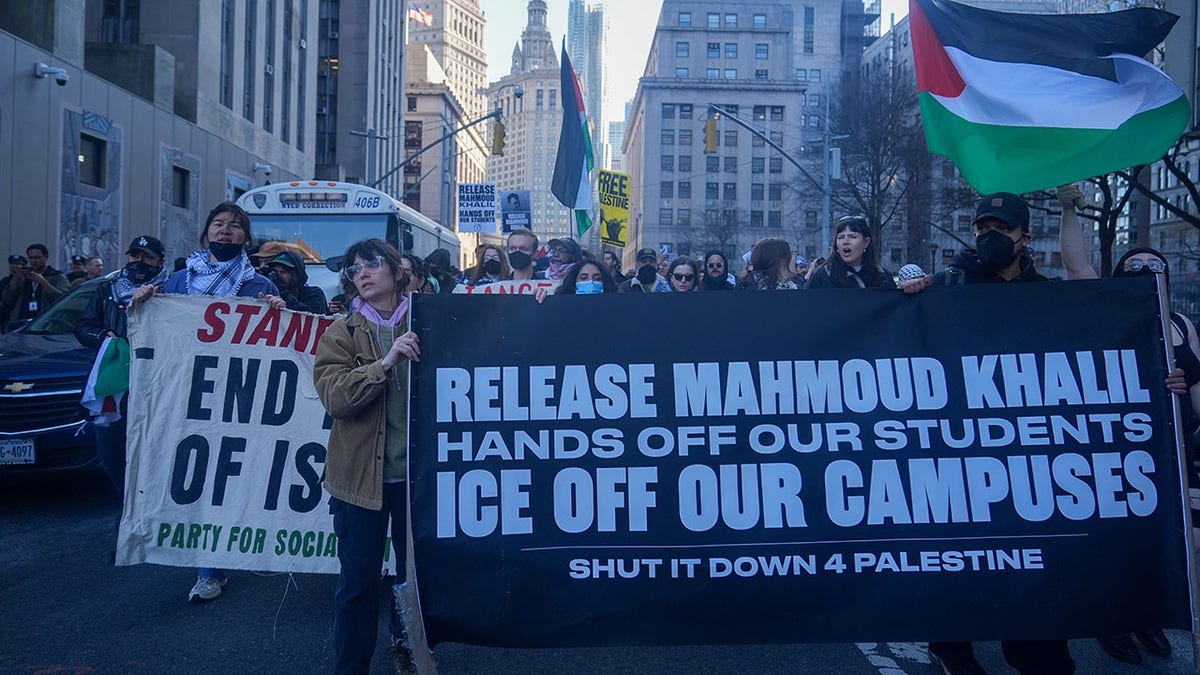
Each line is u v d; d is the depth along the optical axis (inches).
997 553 137.8
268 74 1430.9
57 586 211.6
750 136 3612.2
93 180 886.4
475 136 4576.8
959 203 1251.2
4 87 733.3
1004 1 2247.8
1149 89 175.6
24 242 760.3
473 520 137.8
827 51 3934.5
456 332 141.2
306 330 184.2
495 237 1935.3
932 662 171.8
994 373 141.6
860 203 1481.3
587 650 177.3
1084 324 142.2
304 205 528.7
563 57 469.7
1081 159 174.7
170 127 1042.7
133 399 178.9
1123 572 137.4
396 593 135.9
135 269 220.5
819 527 138.3
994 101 179.0
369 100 2295.8
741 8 3732.8
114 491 309.9
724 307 142.3
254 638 179.2
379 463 140.3
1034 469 139.6
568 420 140.2
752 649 179.3
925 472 139.5
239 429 182.1
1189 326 168.7
